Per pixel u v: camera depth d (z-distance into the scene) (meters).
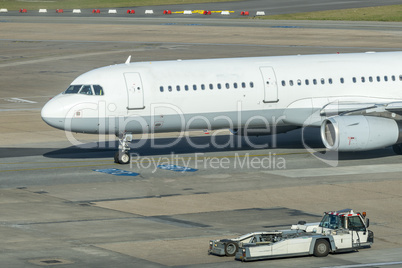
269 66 90.31
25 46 196.12
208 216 64.56
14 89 142.50
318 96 90.56
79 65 166.75
